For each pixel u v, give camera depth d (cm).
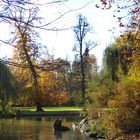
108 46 3769
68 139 2766
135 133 2253
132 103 2311
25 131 3300
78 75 7094
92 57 6538
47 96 5919
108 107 2689
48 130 3406
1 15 510
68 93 7062
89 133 2972
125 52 2003
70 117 5284
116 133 2331
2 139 2772
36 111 5709
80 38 6284
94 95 2988
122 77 2541
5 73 1853
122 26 1822
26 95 5312
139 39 1845
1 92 1933
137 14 1783
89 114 3075
